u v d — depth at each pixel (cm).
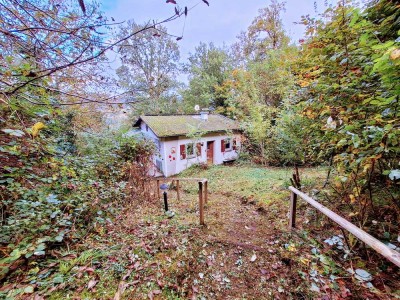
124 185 413
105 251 234
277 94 1083
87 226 288
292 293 182
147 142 688
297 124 411
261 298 183
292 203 283
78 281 186
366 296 161
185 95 1823
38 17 132
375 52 159
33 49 131
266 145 1066
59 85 171
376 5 189
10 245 193
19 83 122
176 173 1158
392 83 137
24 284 174
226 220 367
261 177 750
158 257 230
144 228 309
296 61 315
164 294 182
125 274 199
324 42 237
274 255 238
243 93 1180
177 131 1133
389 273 178
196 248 257
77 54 142
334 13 247
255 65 1181
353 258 201
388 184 217
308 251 230
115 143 554
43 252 190
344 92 212
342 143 181
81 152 470
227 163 1337
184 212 421
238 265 229
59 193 288
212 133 1295
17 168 231
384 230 205
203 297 184
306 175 528
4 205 226
